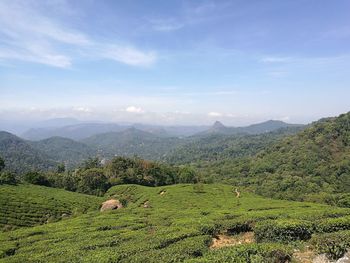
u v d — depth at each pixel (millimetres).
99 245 27312
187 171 140250
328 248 17953
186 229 27766
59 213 76188
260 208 56875
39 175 110812
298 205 60062
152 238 25906
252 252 17984
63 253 25688
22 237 38812
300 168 155000
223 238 28406
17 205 74938
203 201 78250
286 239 23031
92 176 117062
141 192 99312
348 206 87312
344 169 137500
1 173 98500
